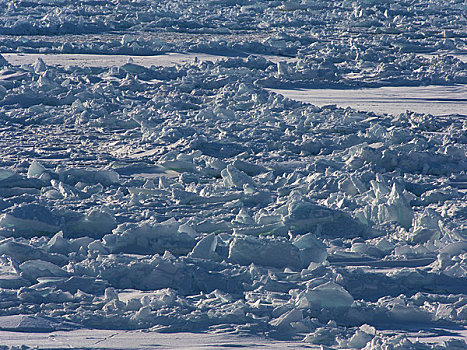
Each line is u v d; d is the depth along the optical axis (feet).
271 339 86.28
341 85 366.84
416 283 113.50
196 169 195.93
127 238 126.82
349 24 650.02
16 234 134.31
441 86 373.40
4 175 173.17
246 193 166.71
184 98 308.40
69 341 82.17
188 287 107.55
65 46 441.27
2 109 271.69
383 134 237.45
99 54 439.22
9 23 539.70
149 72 366.63
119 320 90.02
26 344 80.64
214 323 90.48
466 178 199.00
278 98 302.86
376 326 95.86
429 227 145.79
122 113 273.75
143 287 107.24
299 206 145.48
